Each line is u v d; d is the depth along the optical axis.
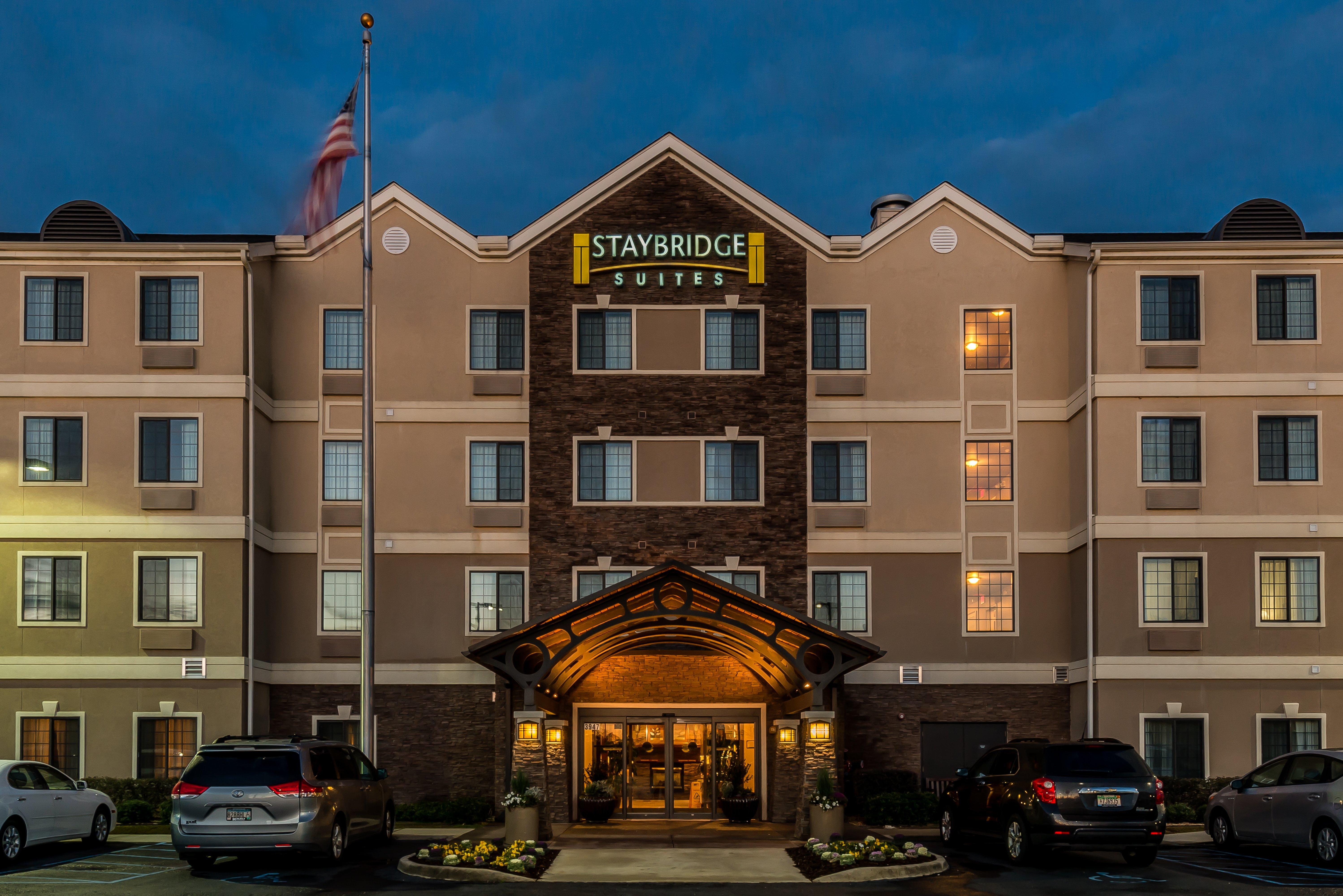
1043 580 28.56
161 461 27.30
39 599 26.84
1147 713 26.27
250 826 17.27
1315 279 27.20
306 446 28.97
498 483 28.89
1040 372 29.06
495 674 28.06
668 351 28.83
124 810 24.64
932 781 27.48
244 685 26.66
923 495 28.77
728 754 27.42
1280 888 15.92
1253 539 26.64
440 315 29.22
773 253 29.11
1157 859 19.23
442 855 17.97
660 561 28.20
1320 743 26.12
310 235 29.08
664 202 29.20
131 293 27.61
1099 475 26.86
